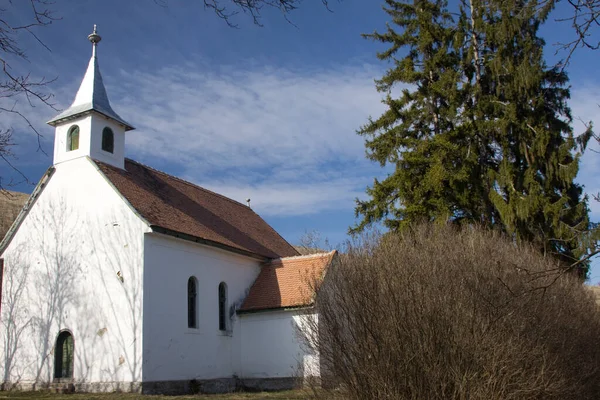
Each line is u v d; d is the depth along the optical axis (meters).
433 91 27.69
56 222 22.88
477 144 28.06
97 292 21.00
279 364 23.67
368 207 28.36
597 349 16.47
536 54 26.14
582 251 13.46
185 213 25.17
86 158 22.86
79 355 20.70
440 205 25.75
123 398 17.97
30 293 22.66
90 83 24.67
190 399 18.31
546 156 26.41
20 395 19.33
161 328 20.53
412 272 12.00
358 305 11.81
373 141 29.23
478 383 10.73
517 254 18.22
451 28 29.42
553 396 12.24
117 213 21.39
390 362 11.00
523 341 11.65
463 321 11.21
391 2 31.00
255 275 27.14
